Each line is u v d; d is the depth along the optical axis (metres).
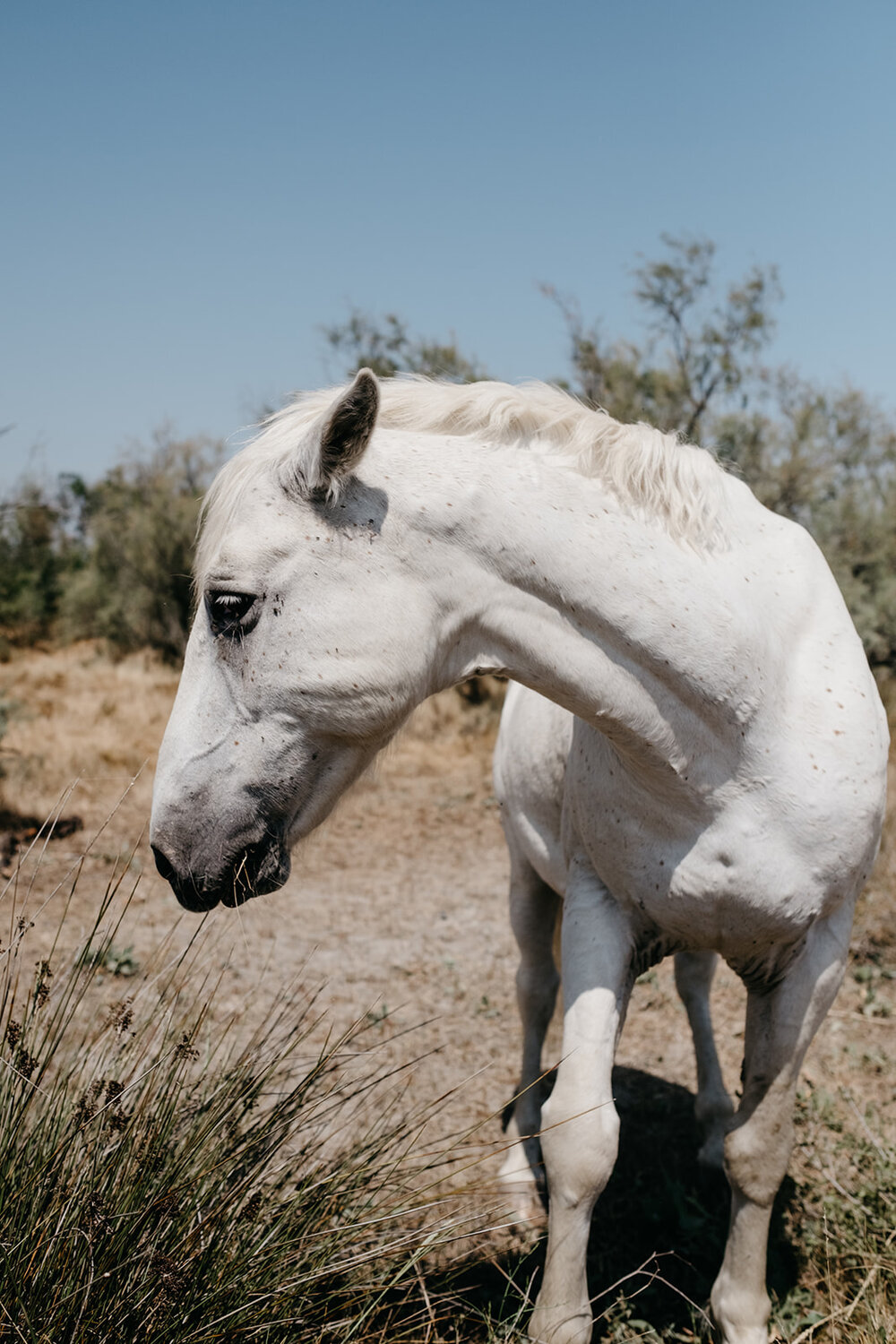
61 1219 1.53
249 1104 1.87
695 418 10.26
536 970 2.74
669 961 4.28
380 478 1.67
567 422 1.78
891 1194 2.39
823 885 1.80
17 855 5.20
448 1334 1.97
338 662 1.66
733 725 1.70
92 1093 1.71
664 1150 2.83
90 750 8.15
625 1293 2.21
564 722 2.22
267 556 1.66
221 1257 1.69
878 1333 1.86
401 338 11.11
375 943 4.43
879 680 9.48
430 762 8.65
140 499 18.23
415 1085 3.10
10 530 18.22
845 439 10.47
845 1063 3.23
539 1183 2.60
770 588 1.83
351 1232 1.84
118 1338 1.50
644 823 1.81
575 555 1.67
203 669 1.74
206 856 1.71
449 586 1.69
